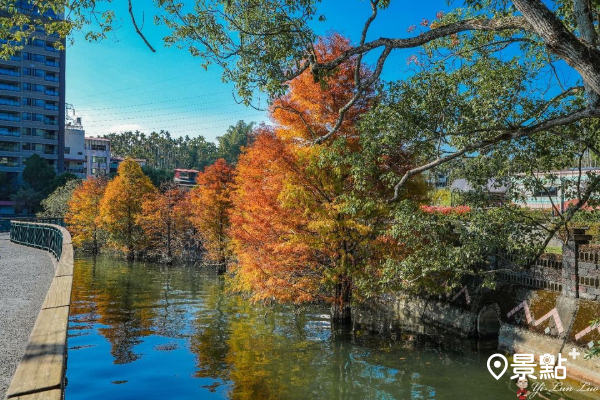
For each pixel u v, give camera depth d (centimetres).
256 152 1465
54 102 7381
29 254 2058
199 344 1270
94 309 1745
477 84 1029
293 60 923
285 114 1404
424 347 1251
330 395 897
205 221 2973
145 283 2491
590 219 1151
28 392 281
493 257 1320
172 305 1861
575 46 545
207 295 2117
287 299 1440
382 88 1058
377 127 1060
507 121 954
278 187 1415
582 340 955
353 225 1289
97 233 4281
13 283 1184
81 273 2892
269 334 1393
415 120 1009
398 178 1139
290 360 1132
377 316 1672
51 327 450
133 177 3919
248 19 900
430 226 1121
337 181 1319
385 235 1319
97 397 868
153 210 3712
